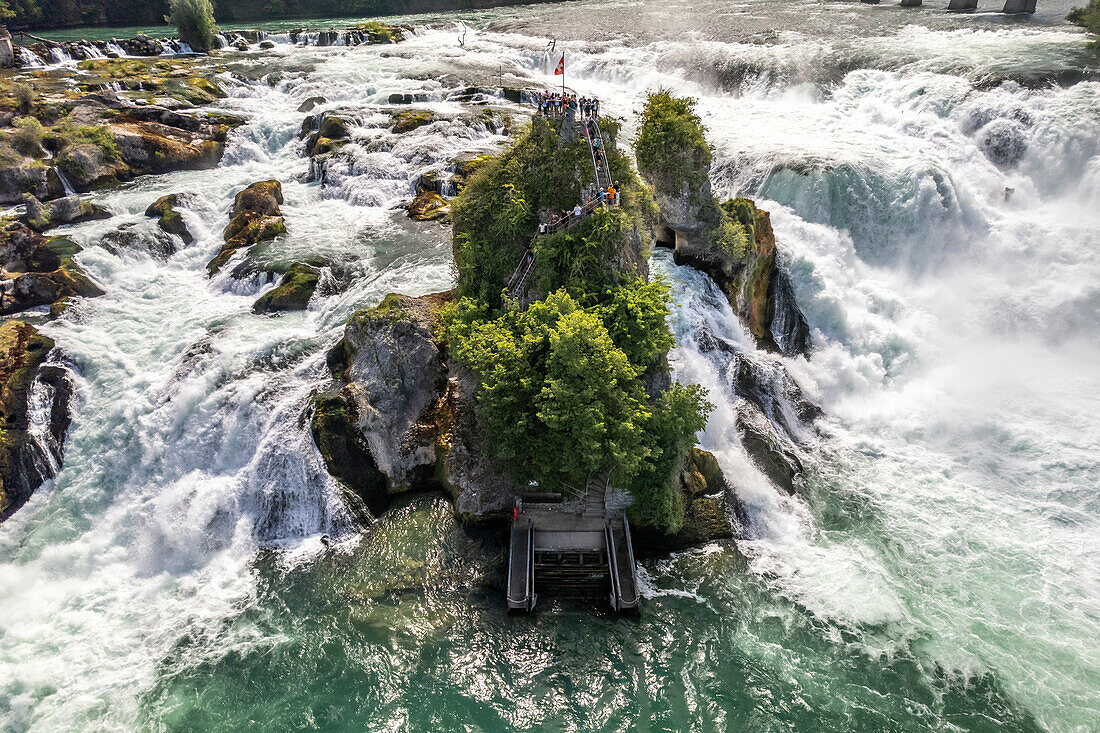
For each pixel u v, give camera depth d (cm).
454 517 3747
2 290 4972
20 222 5616
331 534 3734
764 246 5053
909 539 3781
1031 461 4238
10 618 3362
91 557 3666
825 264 5291
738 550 3706
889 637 3253
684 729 2895
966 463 4300
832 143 6203
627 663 3141
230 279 5169
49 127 6944
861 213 5581
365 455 3862
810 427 4566
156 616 3384
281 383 4181
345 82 8700
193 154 6944
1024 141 5862
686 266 4878
